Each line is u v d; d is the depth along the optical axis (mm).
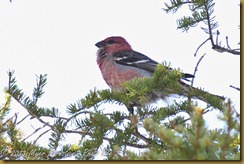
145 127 6070
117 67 14000
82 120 9297
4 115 9664
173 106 10023
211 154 5691
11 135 9172
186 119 9781
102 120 9070
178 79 9930
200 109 5461
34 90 9820
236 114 5684
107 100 9820
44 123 9484
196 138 5402
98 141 8742
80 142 8945
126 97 9852
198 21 11289
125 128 9383
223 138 5629
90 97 9570
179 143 5559
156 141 9406
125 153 6445
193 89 10227
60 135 9195
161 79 9836
